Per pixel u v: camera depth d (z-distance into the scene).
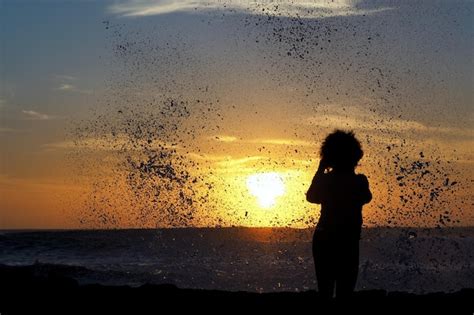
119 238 37.06
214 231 44.06
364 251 17.80
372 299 9.02
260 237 40.44
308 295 9.02
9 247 34.75
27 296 9.53
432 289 14.29
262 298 8.95
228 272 17.66
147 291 9.37
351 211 6.42
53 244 35.81
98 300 9.09
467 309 8.71
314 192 6.55
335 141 6.56
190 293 9.27
